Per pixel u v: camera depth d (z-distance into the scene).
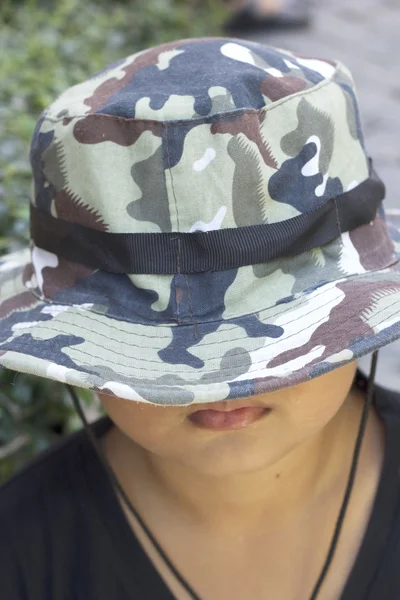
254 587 1.00
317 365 0.75
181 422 0.85
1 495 1.08
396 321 0.79
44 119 0.92
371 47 4.59
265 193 0.83
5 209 1.41
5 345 0.84
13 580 1.06
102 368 0.79
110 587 1.02
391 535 0.99
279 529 1.01
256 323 0.82
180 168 0.81
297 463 0.98
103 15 3.08
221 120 0.81
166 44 0.94
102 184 0.84
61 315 0.87
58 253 0.92
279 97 0.84
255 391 0.74
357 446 0.97
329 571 0.99
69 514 1.04
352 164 0.91
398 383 1.95
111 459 1.08
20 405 1.39
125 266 0.85
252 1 4.93
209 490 0.98
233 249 0.82
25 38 2.41
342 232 0.88
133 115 0.82
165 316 0.83
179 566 1.01
